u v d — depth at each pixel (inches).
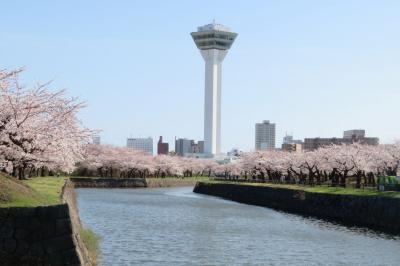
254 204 3508.9
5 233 715.4
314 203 2741.1
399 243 1656.0
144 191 4662.9
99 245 1408.7
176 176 7111.2
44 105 1182.9
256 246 1563.7
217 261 1306.6
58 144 1227.9
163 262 1264.8
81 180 4899.1
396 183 2573.8
